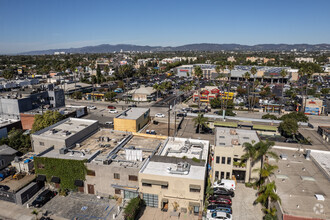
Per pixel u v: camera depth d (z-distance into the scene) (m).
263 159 48.91
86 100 136.62
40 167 48.00
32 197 45.38
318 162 49.94
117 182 44.62
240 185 49.84
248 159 49.16
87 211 41.50
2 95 86.75
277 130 77.44
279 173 46.41
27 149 61.97
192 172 42.09
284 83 197.62
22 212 41.28
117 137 60.50
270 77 199.12
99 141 57.62
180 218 39.59
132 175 43.56
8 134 68.44
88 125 63.03
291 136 77.00
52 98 96.31
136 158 46.78
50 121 68.56
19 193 43.28
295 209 35.50
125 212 38.09
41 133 57.47
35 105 89.06
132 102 131.25
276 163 50.75
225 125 79.12
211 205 42.31
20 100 81.38
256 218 39.66
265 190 39.34
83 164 45.41
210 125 83.38
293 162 51.34
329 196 38.88
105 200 44.59
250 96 135.62
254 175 49.91
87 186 46.44
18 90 98.31
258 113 109.81
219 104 116.00
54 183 48.03
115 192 45.38
